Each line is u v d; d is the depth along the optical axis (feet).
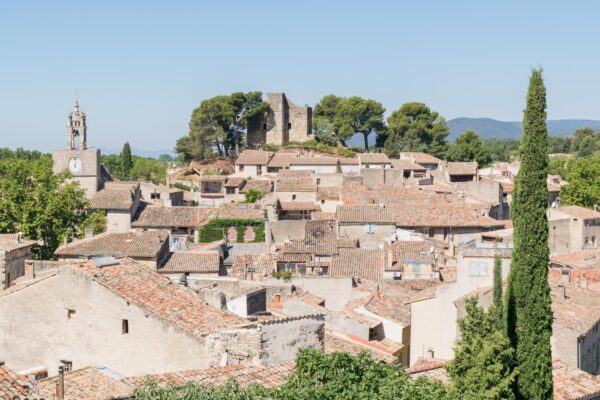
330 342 151.64
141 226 401.90
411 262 273.54
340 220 343.87
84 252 282.77
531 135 145.59
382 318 191.93
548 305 142.51
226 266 324.19
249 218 389.39
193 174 609.83
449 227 372.38
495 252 186.09
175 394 96.63
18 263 271.08
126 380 106.73
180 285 140.46
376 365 110.11
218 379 107.14
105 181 486.79
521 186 145.48
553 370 157.07
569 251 379.96
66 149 457.68
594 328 193.06
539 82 146.10
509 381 127.54
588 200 532.32
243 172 562.66
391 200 410.93
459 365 128.77
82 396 101.60
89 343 124.47
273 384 107.76
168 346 120.37
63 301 126.11
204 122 643.04
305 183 454.81
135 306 122.52
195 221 401.70
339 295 235.40
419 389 104.94
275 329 118.62
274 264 301.22
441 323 200.75
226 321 126.93
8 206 362.53
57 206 365.81
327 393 100.89
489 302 189.26
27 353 126.93
